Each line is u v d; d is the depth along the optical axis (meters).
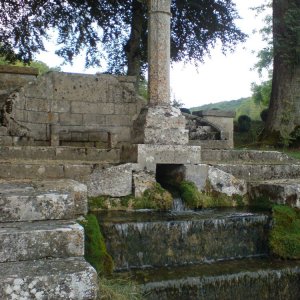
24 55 19.86
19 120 10.46
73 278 3.00
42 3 18.47
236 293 4.85
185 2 18.73
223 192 7.15
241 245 5.81
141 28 19.06
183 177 7.05
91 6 18.72
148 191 6.60
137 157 6.74
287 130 15.49
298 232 5.95
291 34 15.02
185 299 4.56
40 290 2.91
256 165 8.02
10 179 6.13
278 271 5.12
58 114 11.12
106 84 11.65
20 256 3.26
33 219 3.83
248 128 21.84
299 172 8.38
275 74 16.23
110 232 5.10
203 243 5.57
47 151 8.37
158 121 7.01
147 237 5.27
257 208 6.85
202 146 12.20
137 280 4.56
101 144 11.62
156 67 7.25
